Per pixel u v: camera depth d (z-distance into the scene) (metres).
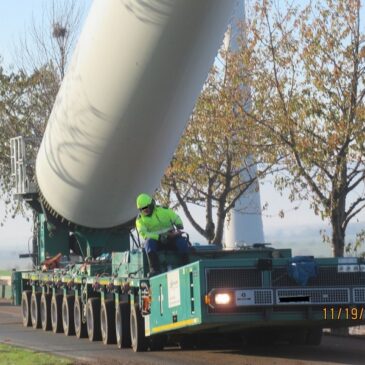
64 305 20.34
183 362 14.13
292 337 16.55
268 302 13.27
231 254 15.90
